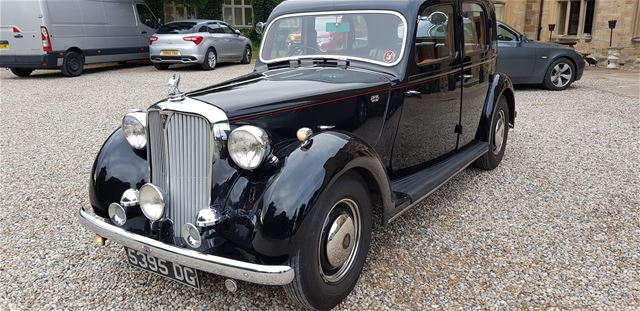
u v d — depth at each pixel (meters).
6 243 3.60
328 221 2.64
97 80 12.50
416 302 2.85
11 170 5.33
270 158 2.57
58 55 12.77
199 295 2.93
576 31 16.69
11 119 7.92
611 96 9.79
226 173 2.58
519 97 9.78
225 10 25.14
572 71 10.49
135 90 10.70
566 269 3.21
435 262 3.31
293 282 2.50
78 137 6.77
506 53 10.06
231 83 3.33
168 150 2.67
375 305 2.82
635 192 4.61
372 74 3.54
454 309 2.78
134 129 2.87
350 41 3.79
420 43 3.69
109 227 2.70
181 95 2.66
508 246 3.54
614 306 2.79
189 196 2.66
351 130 3.25
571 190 4.68
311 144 2.62
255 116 2.68
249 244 2.43
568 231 3.78
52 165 5.51
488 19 4.86
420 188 3.54
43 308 2.81
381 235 3.71
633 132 6.91
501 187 4.78
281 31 4.11
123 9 15.07
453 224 3.92
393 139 3.66
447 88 4.13
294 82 3.26
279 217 2.38
